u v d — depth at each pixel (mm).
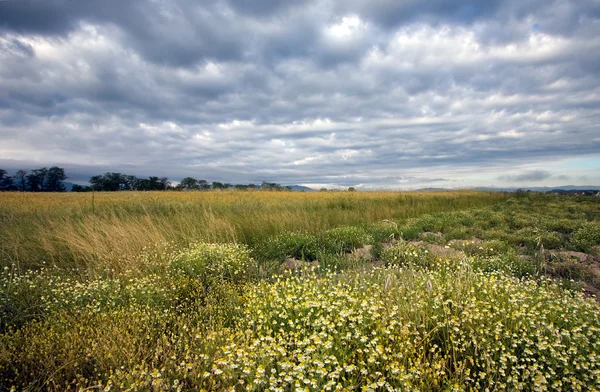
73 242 7461
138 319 3896
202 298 5148
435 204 18750
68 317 4062
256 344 2949
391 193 24250
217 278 5922
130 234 8172
